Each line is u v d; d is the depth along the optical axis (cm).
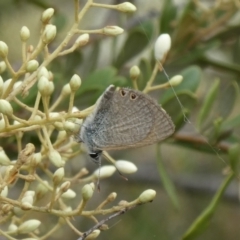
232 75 42
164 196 54
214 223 54
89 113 33
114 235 52
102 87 37
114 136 33
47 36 34
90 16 46
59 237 47
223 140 39
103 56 42
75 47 34
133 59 40
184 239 37
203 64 41
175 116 38
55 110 38
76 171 42
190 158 56
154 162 52
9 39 45
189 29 40
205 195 48
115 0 42
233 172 37
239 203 45
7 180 33
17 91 34
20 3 44
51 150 33
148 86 35
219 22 40
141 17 42
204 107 38
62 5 47
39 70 34
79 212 33
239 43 42
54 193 33
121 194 52
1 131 33
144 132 33
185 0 42
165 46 35
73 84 33
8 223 36
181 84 38
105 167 35
